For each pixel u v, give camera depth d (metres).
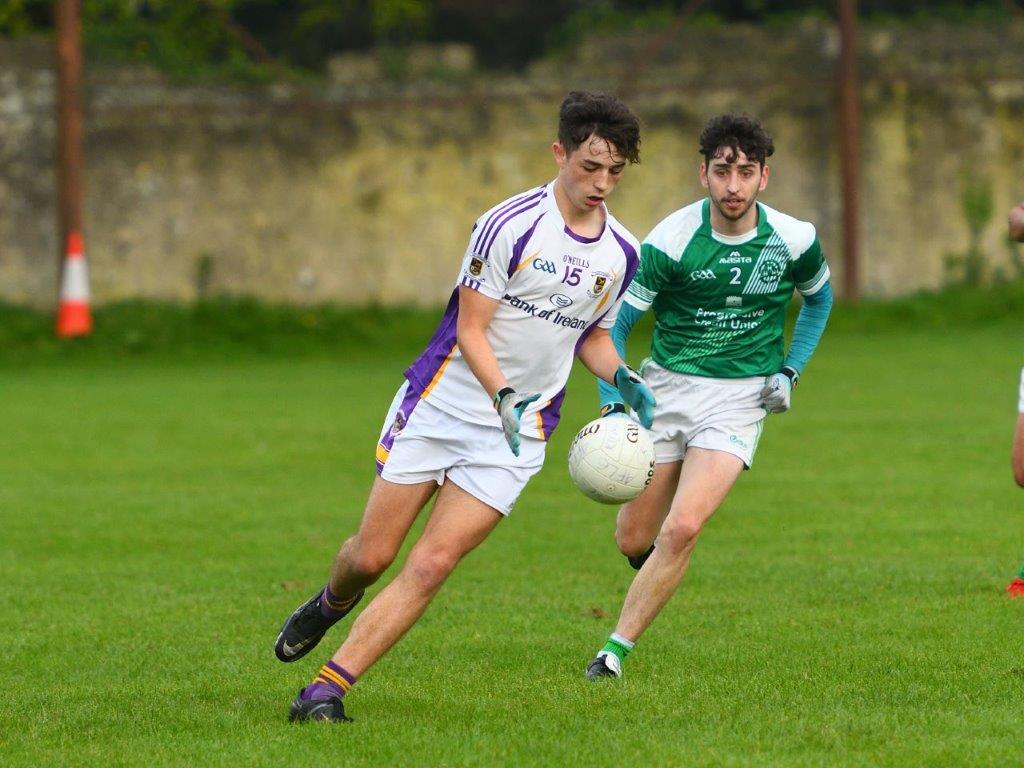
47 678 23.52
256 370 81.31
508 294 20.11
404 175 98.31
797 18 103.38
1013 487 41.81
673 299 24.20
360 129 97.69
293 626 21.91
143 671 23.89
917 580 30.09
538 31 132.38
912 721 20.02
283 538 36.72
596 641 25.59
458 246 99.19
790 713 20.52
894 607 27.64
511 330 20.28
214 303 94.75
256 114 96.38
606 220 20.56
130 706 21.58
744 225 23.61
